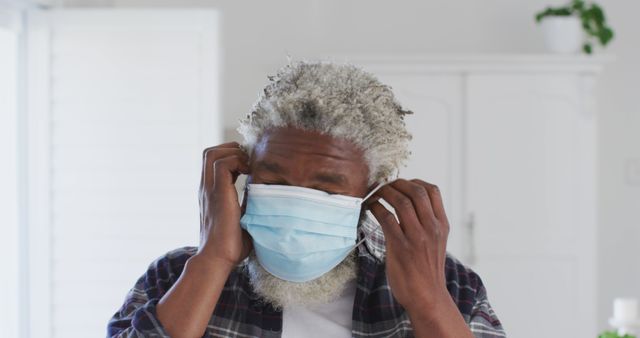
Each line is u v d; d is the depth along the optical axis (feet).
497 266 12.05
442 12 13.05
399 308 3.89
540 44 13.00
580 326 12.05
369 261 3.94
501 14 13.01
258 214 3.67
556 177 11.98
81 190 9.18
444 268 3.86
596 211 12.35
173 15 9.08
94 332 9.20
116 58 9.12
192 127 9.13
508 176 11.98
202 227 3.75
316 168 3.57
